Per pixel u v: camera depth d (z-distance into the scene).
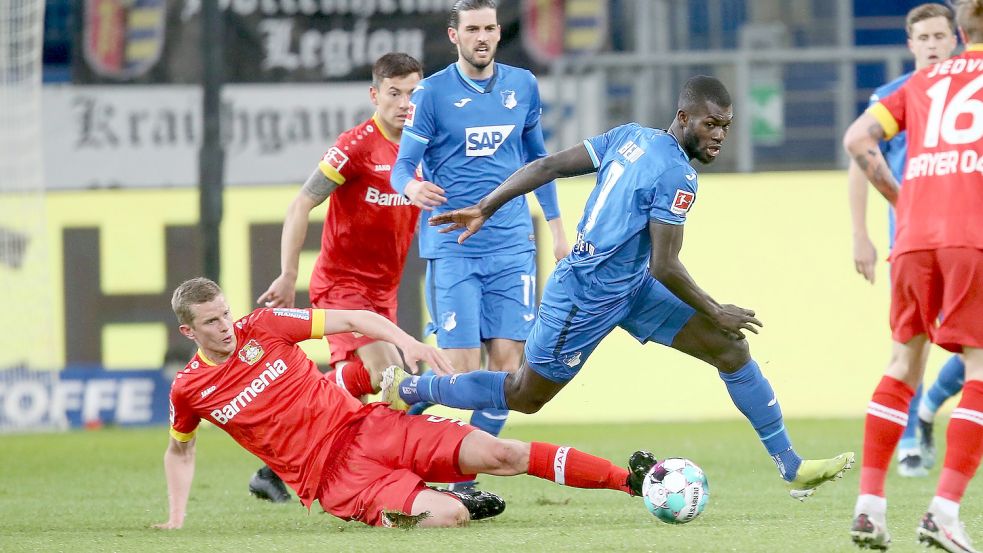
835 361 44.88
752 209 45.09
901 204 16.58
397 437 19.88
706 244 45.16
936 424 39.78
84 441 41.41
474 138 24.34
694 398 45.19
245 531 20.20
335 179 24.59
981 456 15.87
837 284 44.97
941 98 16.30
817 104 53.91
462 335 24.36
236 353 20.08
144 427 46.38
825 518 20.55
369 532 19.09
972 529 18.66
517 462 19.77
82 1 49.03
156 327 46.78
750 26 55.84
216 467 33.09
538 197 25.88
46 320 46.16
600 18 51.12
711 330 20.59
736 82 51.72
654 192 19.20
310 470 19.91
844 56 51.03
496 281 24.61
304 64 49.41
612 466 19.77
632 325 21.03
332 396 20.27
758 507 22.42
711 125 19.11
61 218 46.72
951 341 15.91
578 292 20.27
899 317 16.53
